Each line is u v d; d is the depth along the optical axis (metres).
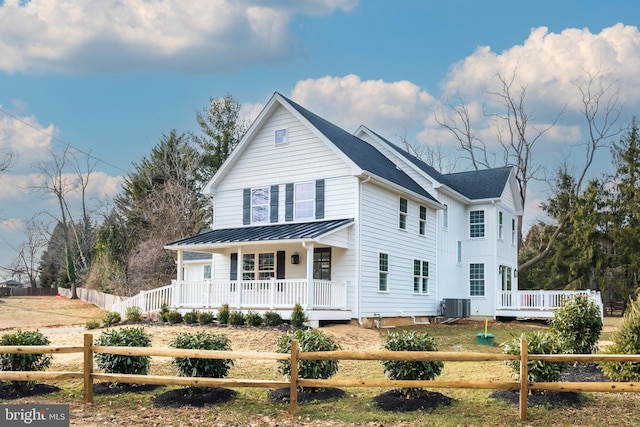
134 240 42.66
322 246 21.53
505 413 8.46
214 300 21.17
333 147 21.52
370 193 21.94
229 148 51.16
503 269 31.67
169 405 9.06
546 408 8.64
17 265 68.44
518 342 9.33
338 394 9.55
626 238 37.56
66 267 55.38
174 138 47.59
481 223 30.69
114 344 10.49
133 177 47.19
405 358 8.41
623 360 8.05
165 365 12.66
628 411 8.55
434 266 27.16
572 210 40.56
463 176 33.22
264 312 19.89
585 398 9.23
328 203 21.72
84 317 30.84
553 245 41.28
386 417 8.31
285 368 9.34
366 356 8.46
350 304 20.88
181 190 42.06
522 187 44.19
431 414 8.46
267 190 23.31
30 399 9.53
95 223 55.66
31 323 27.16
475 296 30.22
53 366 12.75
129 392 9.95
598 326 12.60
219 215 24.55
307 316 18.80
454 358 8.37
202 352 8.80
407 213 24.80
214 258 24.70
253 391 9.95
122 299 32.19
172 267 38.34
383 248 22.62
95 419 8.37
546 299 27.92
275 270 22.86
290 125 23.00
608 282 38.22
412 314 24.72
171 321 20.12
